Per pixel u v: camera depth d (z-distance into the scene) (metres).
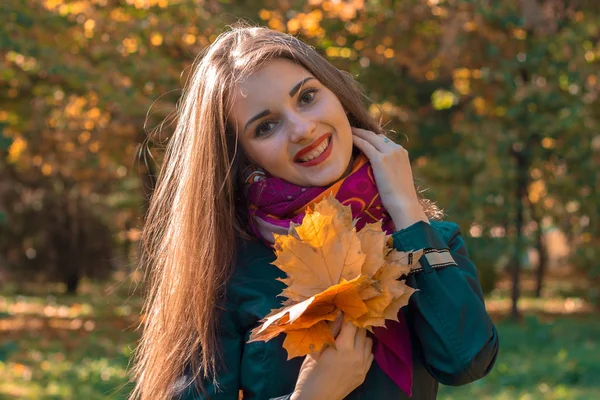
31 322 14.03
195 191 2.05
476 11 11.37
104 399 7.39
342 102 2.09
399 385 1.86
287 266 1.78
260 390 1.93
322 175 1.99
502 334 11.50
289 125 1.96
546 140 12.84
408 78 12.82
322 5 10.93
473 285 2.04
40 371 8.90
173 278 2.05
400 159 2.03
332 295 1.74
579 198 12.90
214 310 2.01
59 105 12.35
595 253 14.05
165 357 2.03
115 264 22.67
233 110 2.00
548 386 8.06
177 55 10.97
